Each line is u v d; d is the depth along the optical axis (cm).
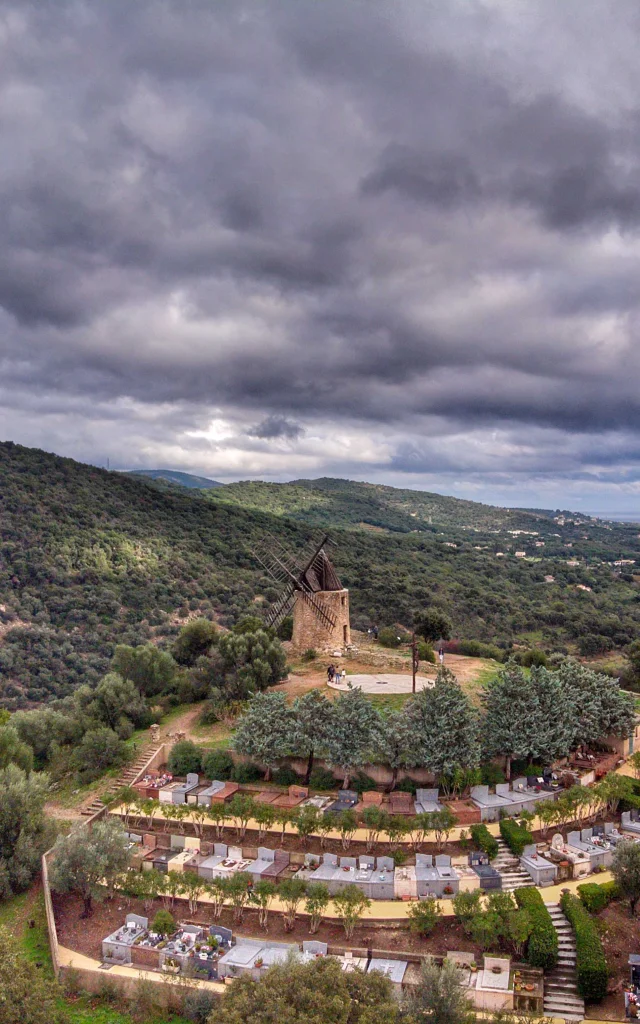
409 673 7019
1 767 5709
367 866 4441
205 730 6250
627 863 4019
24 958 3959
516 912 3834
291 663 7388
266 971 3688
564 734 5269
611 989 3681
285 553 8388
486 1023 3431
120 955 4062
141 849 4872
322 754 5206
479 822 4716
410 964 3816
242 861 4616
